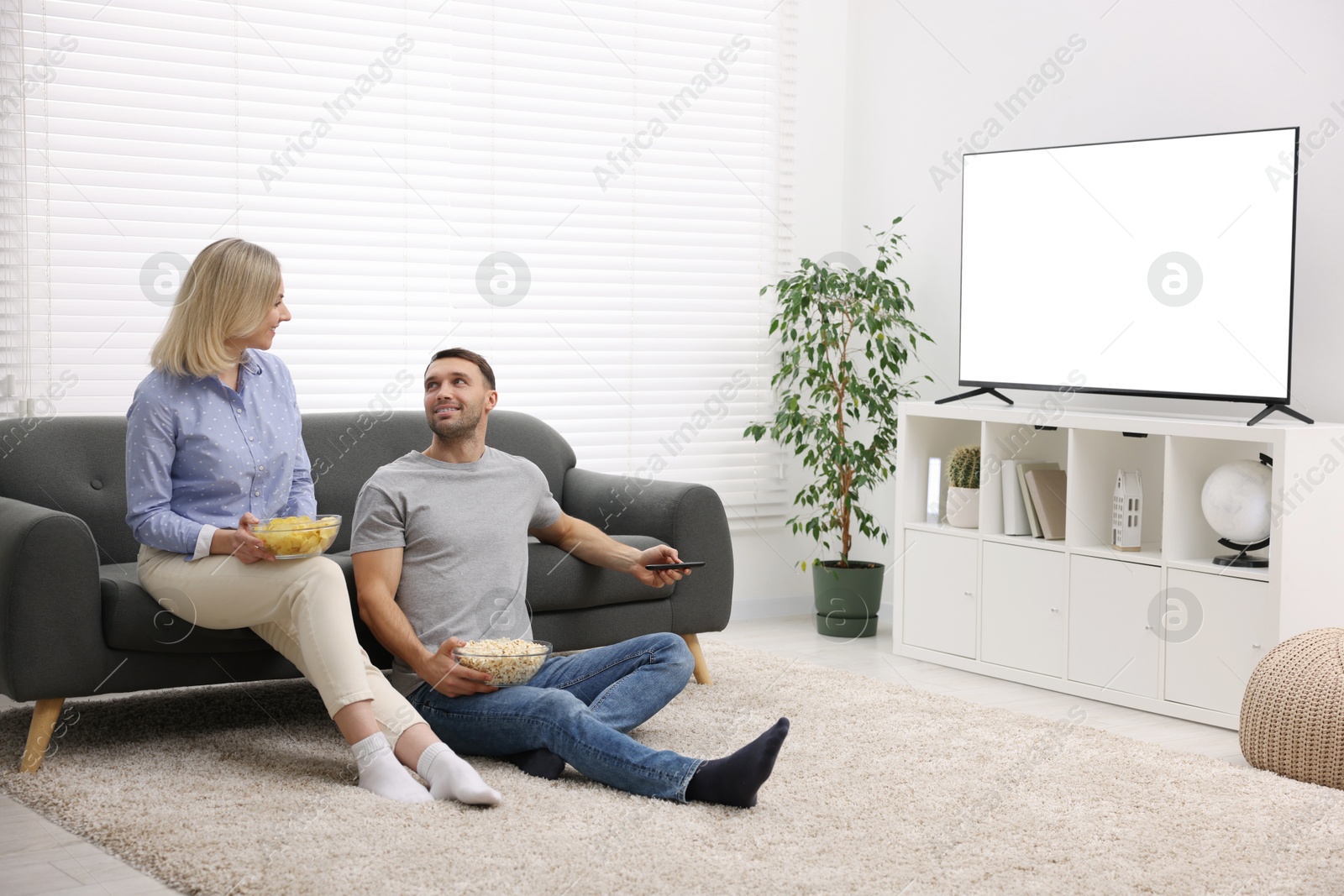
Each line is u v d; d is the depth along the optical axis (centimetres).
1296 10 314
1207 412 336
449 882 177
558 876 180
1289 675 251
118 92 339
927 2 427
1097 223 345
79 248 335
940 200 421
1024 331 366
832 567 418
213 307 245
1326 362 312
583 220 414
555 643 297
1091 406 367
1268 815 219
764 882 180
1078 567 330
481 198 395
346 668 224
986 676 355
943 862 190
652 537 320
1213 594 298
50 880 185
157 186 345
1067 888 181
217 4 352
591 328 417
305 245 368
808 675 335
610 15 417
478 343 397
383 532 250
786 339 428
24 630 234
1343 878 188
